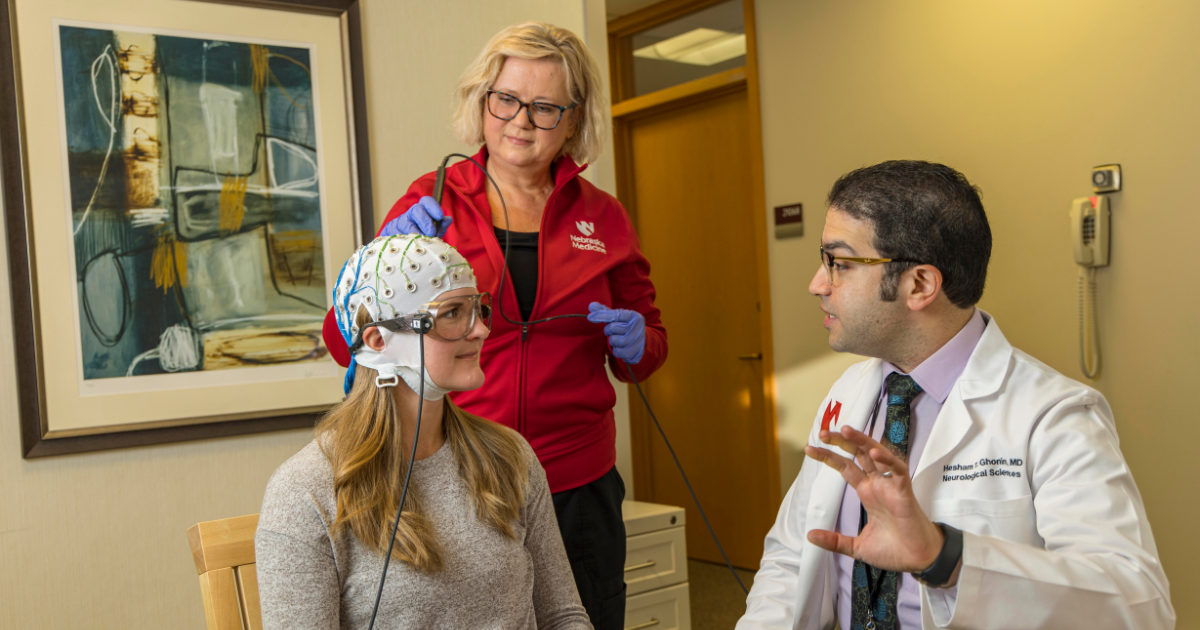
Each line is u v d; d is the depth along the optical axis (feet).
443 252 3.65
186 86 7.00
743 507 13.66
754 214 13.10
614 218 6.01
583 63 5.55
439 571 3.50
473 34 8.48
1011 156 10.35
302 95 7.51
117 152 6.73
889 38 11.37
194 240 7.01
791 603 4.03
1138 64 9.27
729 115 13.62
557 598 4.09
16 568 6.33
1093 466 3.20
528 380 5.25
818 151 12.19
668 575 8.55
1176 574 9.20
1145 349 9.35
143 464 6.81
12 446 6.33
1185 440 9.09
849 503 3.89
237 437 7.23
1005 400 3.50
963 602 2.78
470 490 3.73
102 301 6.64
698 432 14.25
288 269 7.41
